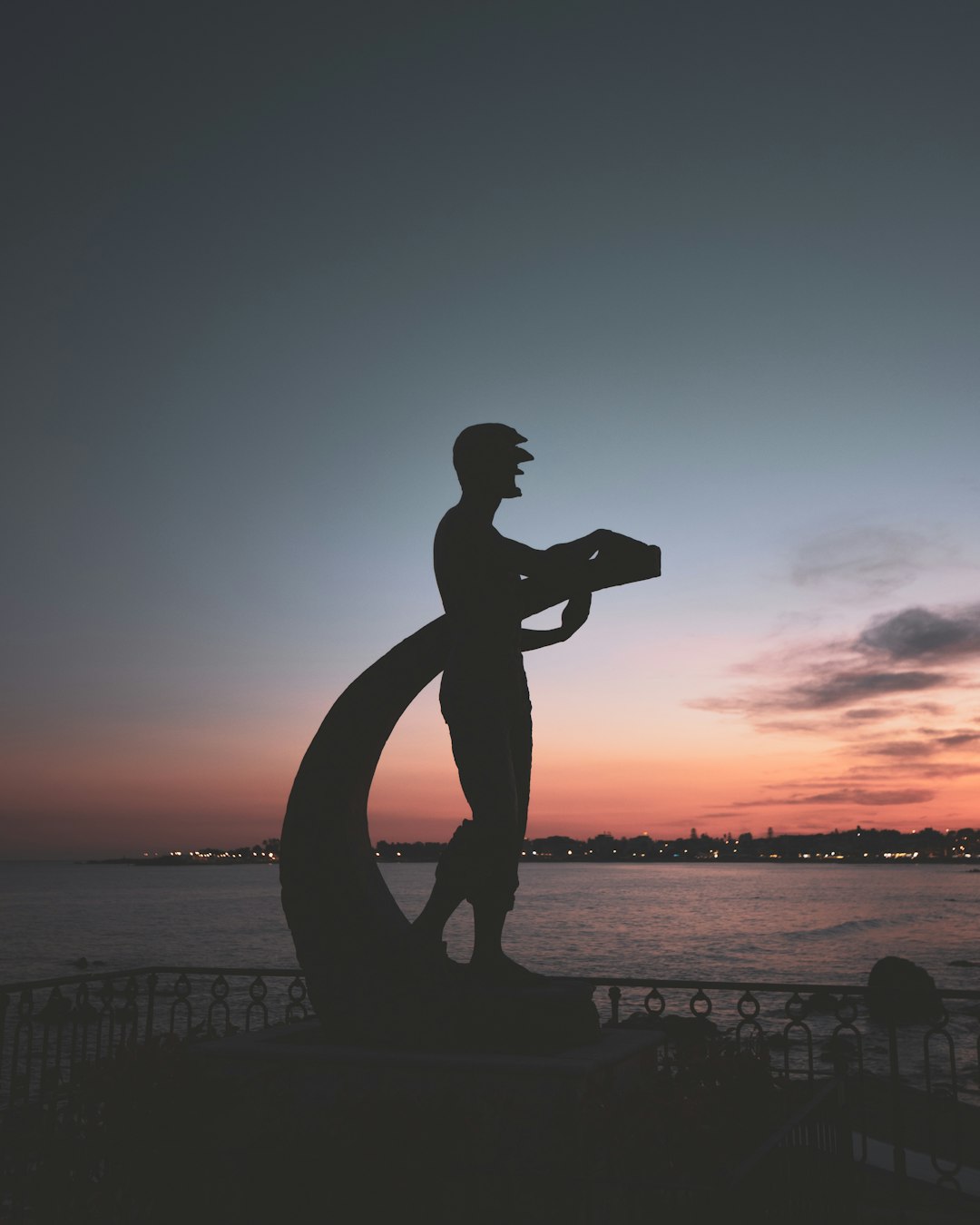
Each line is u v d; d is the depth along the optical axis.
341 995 4.76
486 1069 4.22
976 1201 6.55
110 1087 4.50
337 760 5.04
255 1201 4.15
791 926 76.69
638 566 5.00
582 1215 3.83
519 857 4.91
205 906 107.94
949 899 131.00
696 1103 3.89
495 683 4.92
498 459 5.13
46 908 102.06
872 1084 10.92
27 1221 4.38
